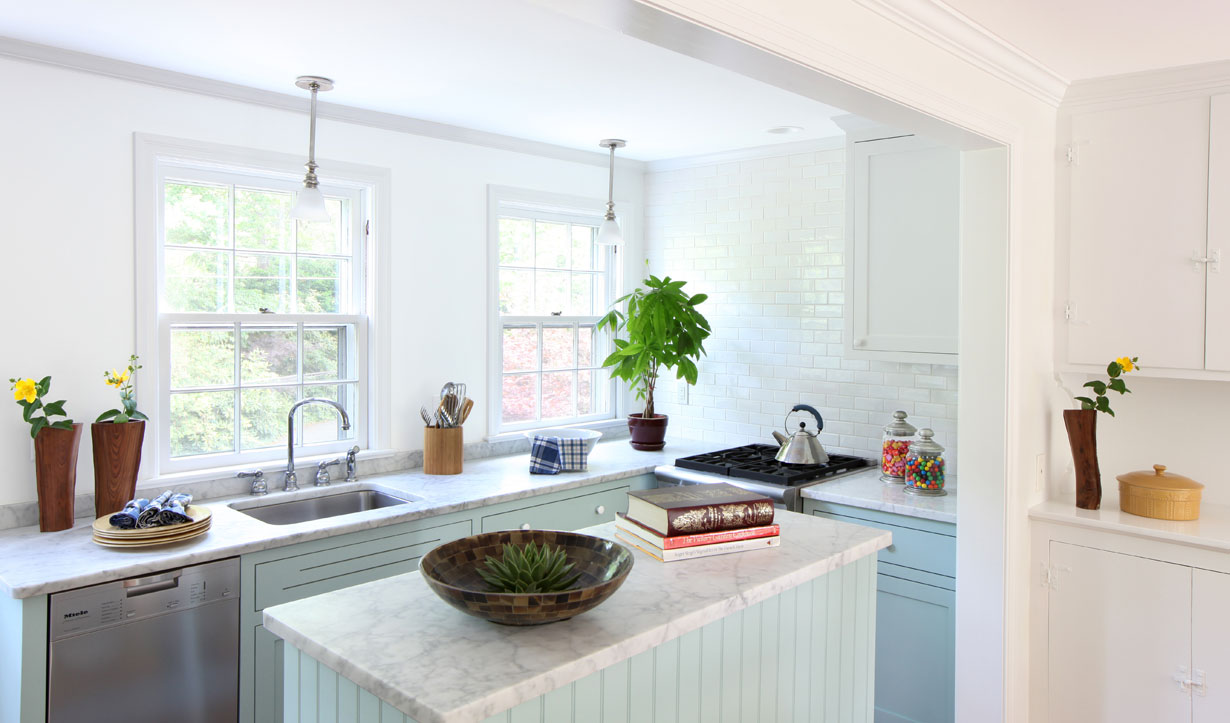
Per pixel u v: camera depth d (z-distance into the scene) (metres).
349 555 2.86
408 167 3.76
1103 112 2.91
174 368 3.12
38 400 2.62
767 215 4.37
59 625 2.23
